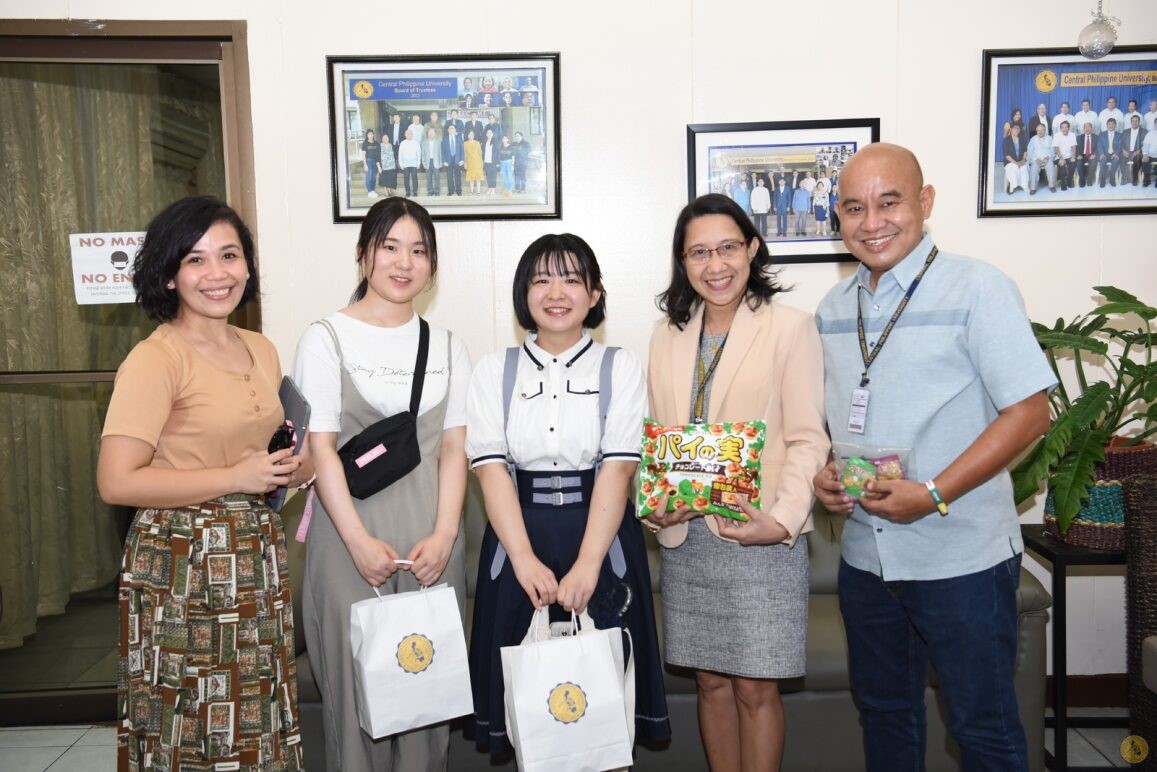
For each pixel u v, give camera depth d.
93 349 2.88
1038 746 2.20
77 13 2.71
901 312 1.63
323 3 2.74
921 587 1.62
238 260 1.61
